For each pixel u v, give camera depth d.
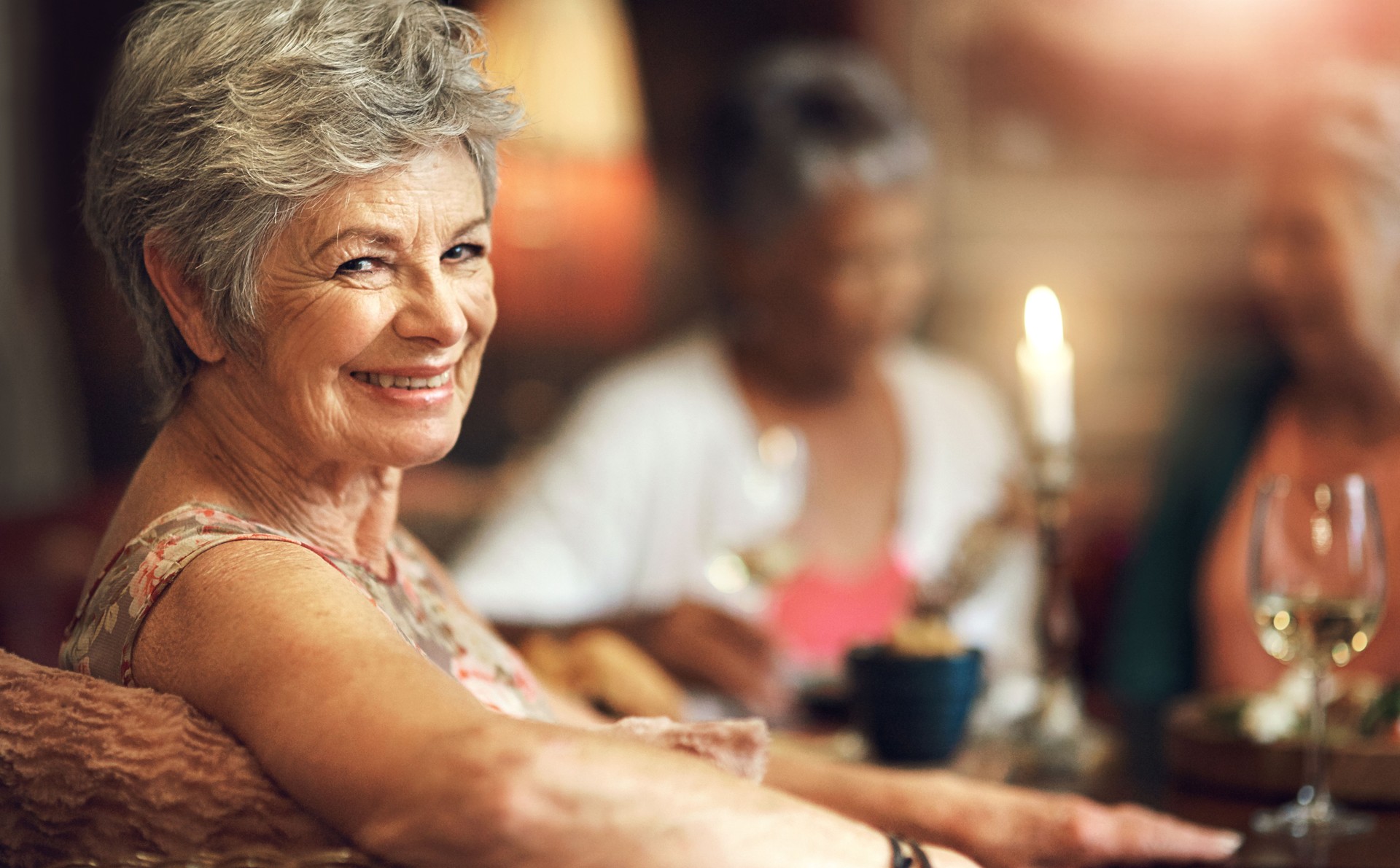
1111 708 1.67
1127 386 4.41
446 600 1.00
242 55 0.78
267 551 0.75
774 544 1.79
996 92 4.41
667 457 2.32
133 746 0.70
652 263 4.70
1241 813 1.17
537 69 3.80
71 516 2.98
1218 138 4.32
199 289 0.82
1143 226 4.39
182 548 0.77
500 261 3.93
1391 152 1.90
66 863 0.71
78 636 0.81
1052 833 1.01
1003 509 1.54
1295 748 1.19
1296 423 2.08
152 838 0.70
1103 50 4.35
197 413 0.86
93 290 4.46
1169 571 2.14
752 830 0.66
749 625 1.67
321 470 0.86
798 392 2.35
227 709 0.69
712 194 2.32
